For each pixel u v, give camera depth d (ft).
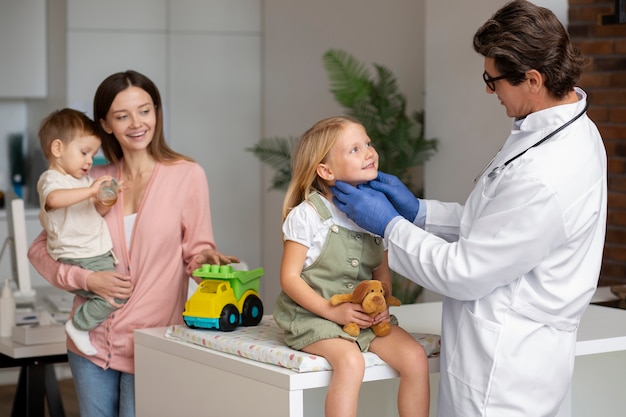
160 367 8.18
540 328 6.61
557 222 6.30
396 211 7.53
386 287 7.36
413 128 16.28
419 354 6.88
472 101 14.32
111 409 9.23
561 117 6.52
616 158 13.85
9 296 11.48
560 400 6.84
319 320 6.97
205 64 20.26
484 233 6.44
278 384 6.72
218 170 20.57
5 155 21.34
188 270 9.21
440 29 14.85
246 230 20.84
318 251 7.22
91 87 19.12
